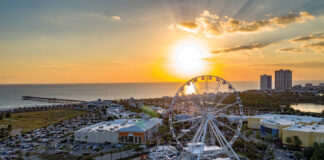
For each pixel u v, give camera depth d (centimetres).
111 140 18512
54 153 15875
